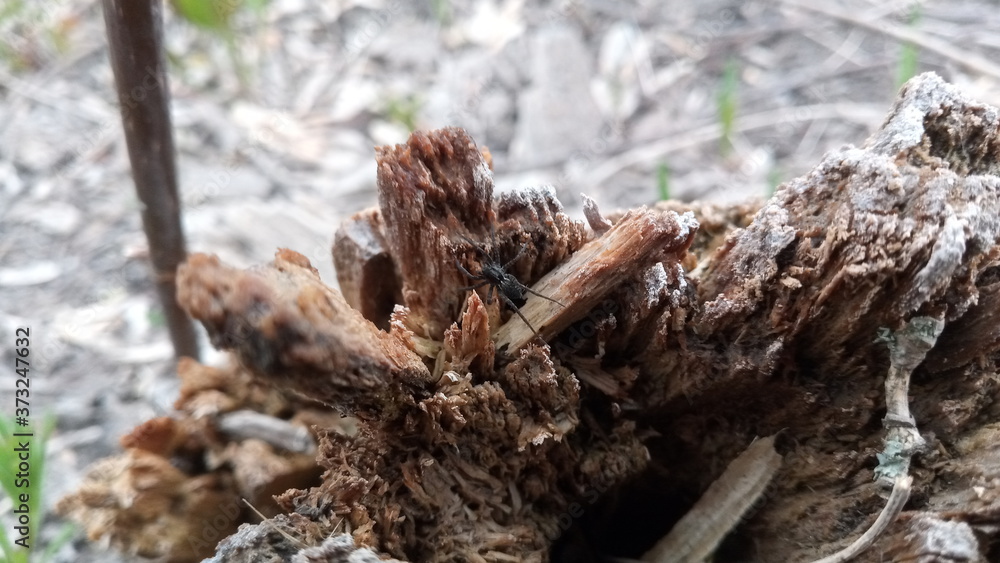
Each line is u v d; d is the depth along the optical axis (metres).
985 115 0.10
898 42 0.34
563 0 0.41
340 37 0.41
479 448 0.11
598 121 0.34
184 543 0.14
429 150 0.11
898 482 0.09
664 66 0.37
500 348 0.11
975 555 0.09
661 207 0.13
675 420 0.12
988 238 0.09
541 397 0.11
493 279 0.11
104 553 0.17
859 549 0.10
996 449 0.10
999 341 0.10
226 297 0.08
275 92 0.37
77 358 0.24
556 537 0.12
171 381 0.23
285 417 0.15
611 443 0.12
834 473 0.11
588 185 0.31
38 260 0.28
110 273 0.27
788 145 0.31
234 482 0.14
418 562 0.10
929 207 0.09
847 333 0.10
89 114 0.34
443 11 0.40
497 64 0.38
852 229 0.09
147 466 0.14
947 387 0.10
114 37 0.14
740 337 0.11
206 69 0.37
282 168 0.33
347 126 0.36
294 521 0.09
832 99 0.32
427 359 0.11
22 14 0.37
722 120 0.30
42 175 0.31
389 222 0.11
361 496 0.10
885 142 0.10
